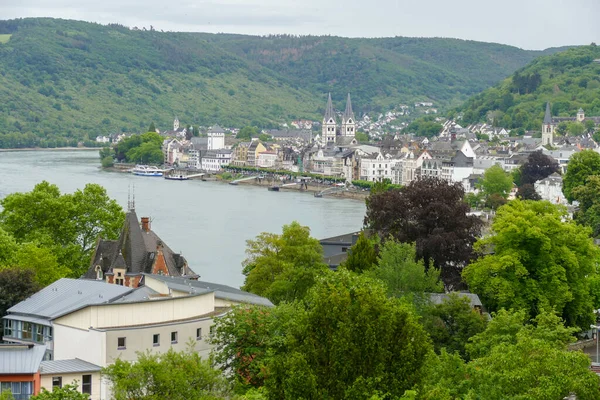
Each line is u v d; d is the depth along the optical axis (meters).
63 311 148.75
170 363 114.00
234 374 130.50
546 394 111.31
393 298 126.62
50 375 127.12
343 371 110.12
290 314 134.00
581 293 199.12
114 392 111.62
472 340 146.88
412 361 111.31
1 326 159.00
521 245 199.00
